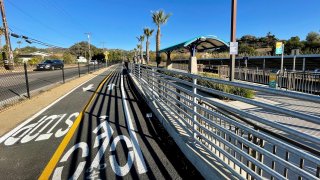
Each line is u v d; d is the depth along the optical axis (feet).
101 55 365.40
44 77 75.72
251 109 28.19
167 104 22.56
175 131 17.49
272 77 43.68
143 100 34.37
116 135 19.07
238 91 35.29
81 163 14.37
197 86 14.39
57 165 14.16
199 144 14.44
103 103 32.17
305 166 12.87
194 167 13.69
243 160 13.03
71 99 35.45
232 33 38.68
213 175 11.47
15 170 13.67
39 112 27.07
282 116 24.63
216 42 64.49
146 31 147.95
